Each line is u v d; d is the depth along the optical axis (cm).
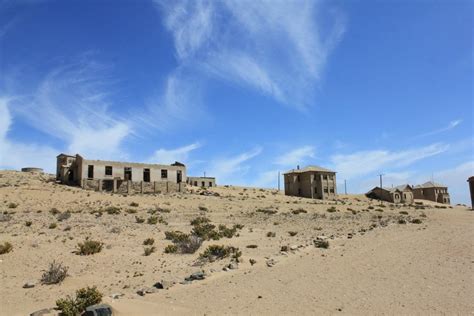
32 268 1880
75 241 2531
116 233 2922
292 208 5809
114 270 1905
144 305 1260
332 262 1859
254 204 6197
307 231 3331
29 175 8975
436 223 3559
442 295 1240
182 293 1422
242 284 1516
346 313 1116
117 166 7281
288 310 1165
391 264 1738
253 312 1155
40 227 3044
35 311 1248
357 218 4456
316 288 1404
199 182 10975
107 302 1296
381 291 1326
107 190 7062
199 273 1700
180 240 2647
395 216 4616
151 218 3788
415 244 2252
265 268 1830
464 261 1712
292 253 2202
